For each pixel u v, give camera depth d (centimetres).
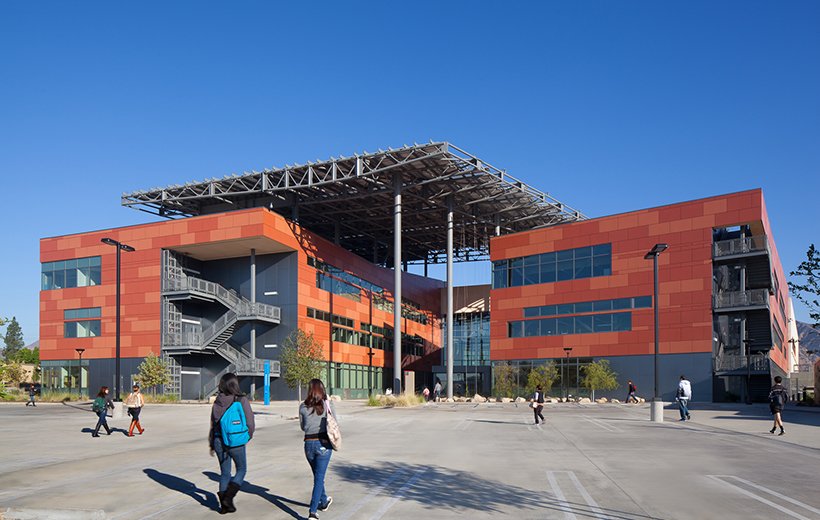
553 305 5197
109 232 5603
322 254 5872
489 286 7256
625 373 4716
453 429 2131
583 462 1282
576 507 843
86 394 5528
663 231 4638
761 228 4497
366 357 6694
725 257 4319
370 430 2098
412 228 7181
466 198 5988
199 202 6222
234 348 5409
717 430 2052
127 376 5306
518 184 5575
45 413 3303
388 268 8100
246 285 5616
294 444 1675
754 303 4184
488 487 992
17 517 781
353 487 995
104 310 5541
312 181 5475
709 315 4356
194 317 5550
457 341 6712
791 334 9525
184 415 3039
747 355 4391
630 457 1360
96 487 995
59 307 5784
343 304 6234
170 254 5384
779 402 1886
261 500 895
